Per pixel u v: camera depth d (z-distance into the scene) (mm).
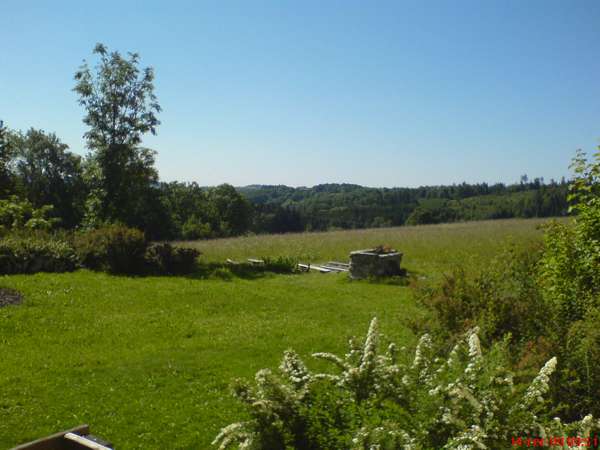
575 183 7738
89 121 25703
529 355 5207
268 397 3838
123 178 26391
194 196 81312
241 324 11195
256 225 89188
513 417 3631
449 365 4273
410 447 3262
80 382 7469
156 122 26281
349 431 3529
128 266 17984
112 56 25328
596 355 5160
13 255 16688
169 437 5723
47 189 56188
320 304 13445
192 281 16797
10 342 9445
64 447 3676
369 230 43156
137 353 8938
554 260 7316
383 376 4090
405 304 13211
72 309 12156
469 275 7543
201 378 7656
